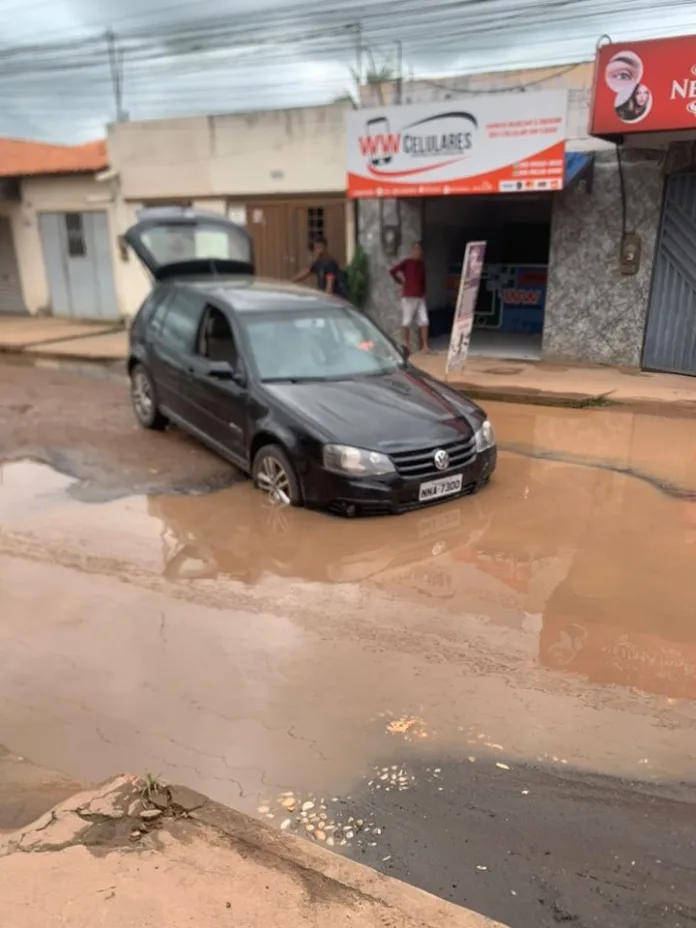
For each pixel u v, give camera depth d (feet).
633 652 13.03
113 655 13.14
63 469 23.36
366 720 11.29
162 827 8.37
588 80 35.32
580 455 24.11
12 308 62.34
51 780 9.84
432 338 45.68
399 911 7.28
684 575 15.87
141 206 52.42
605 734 10.93
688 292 34.42
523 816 9.43
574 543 17.49
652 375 35.24
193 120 48.29
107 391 34.78
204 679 12.41
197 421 24.17
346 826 9.30
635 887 8.39
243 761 10.47
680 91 28.14
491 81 38.06
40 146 67.72
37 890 7.46
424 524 18.65
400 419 19.65
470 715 11.37
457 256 48.14
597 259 36.35
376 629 13.89
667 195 34.14
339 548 17.40
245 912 7.22
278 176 46.68
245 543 17.78
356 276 43.27
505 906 8.16
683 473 22.25
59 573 16.34
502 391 31.83
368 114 36.81
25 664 12.91
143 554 17.26
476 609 14.58
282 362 21.72
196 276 29.68
